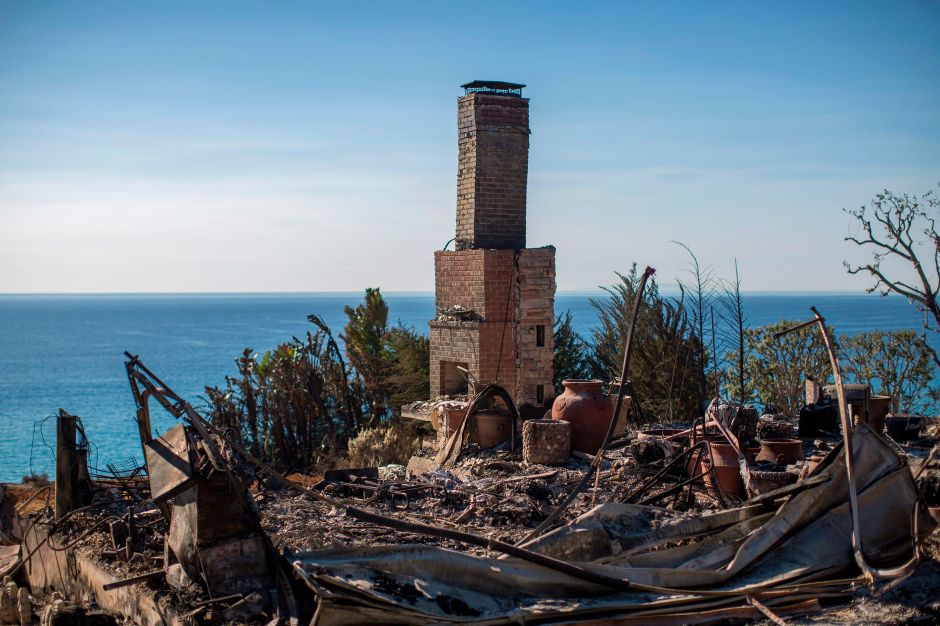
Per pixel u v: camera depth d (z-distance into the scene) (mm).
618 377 20312
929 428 13695
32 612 9516
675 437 12016
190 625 6785
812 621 6383
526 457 12062
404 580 6391
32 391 58125
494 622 6203
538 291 15891
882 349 21297
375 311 25219
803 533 7457
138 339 133875
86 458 11117
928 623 6125
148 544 9086
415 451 17453
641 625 6406
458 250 16453
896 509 7512
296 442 21578
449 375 16812
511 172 16500
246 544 7309
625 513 7551
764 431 12039
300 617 6484
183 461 7430
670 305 20688
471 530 9000
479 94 16141
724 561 7316
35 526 10992
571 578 6750
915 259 15617
